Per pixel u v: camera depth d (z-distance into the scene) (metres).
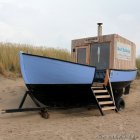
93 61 13.03
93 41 13.06
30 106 11.00
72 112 11.30
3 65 14.73
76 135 7.19
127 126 8.47
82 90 10.45
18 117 9.55
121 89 13.07
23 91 12.55
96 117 10.11
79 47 13.61
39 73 9.56
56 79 9.77
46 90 9.90
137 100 14.52
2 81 13.55
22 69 9.55
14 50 15.83
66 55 17.42
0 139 6.69
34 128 8.01
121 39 13.03
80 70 10.13
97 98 10.80
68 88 10.10
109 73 11.46
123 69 12.81
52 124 8.66
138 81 19.72
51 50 17.36
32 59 9.43
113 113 11.10
